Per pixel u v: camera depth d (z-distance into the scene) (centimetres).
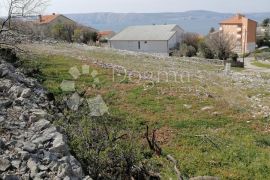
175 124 2005
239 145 1777
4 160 960
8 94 1506
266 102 2673
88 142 1314
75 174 995
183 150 1678
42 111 1411
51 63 3081
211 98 2598
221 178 1433
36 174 941
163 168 1461
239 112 2322
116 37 11819
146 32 11744
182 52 9212
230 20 13600
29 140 1120
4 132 1138
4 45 3034
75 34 8794
